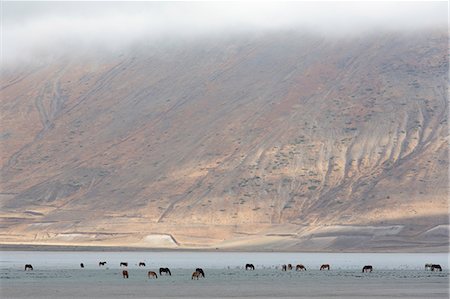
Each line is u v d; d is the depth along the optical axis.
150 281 113.62
